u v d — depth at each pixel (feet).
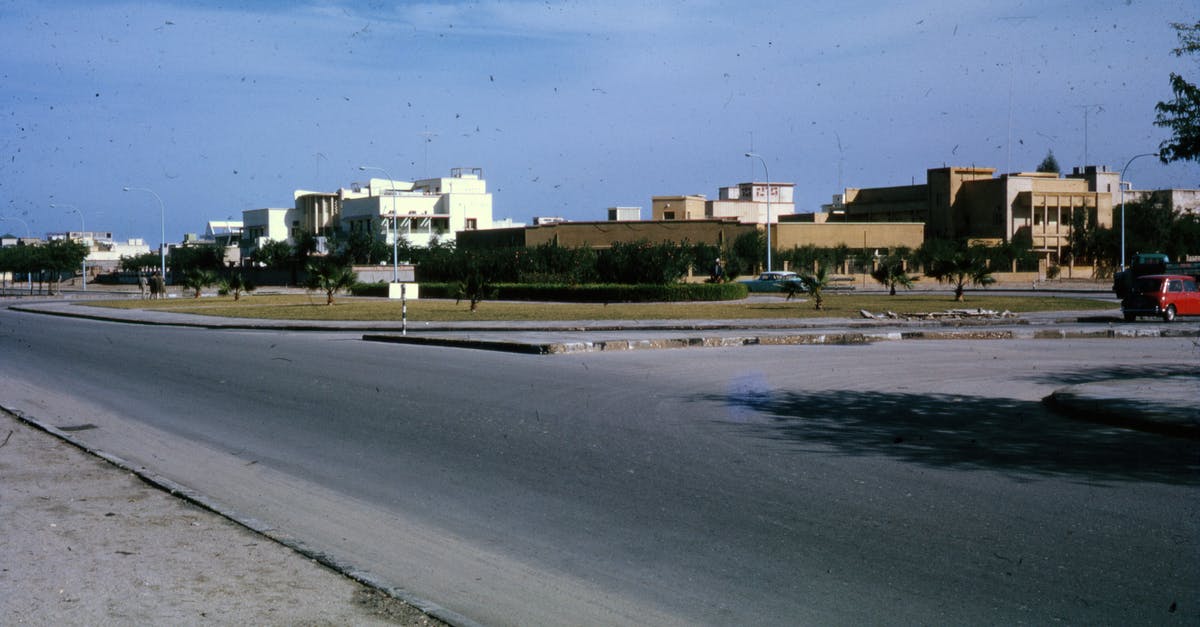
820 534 22.18
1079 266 273.95
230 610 16.55
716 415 39.34
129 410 41.86
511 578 19.48
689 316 108.99
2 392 48.01
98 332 94.32
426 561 20.59
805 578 19.22
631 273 175.01
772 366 58.54
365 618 16.26
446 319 105.50
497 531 22.84
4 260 341.41
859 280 230.89
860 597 18.12
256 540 20.88
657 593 18.53
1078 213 289.94
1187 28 39.50
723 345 75.77
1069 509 24.21
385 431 36.19
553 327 92.27
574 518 23.86
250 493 26.71
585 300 160.97
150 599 17.03
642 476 28.30
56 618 16.08
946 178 305.94
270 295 207.10
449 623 16.08
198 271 197.06
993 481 27.37
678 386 48.73
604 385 49.11
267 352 68.90
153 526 21.86
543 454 31.65
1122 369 57.57
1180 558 20.22
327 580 18.24
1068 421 38.06
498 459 30.94
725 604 17.89
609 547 21.47
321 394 46.24
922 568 19.72
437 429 36.47
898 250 254.47
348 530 22.99
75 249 288.92
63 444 32.19
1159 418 36.22
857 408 41.32
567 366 58.44
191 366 59.52
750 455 31.19
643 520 23.58
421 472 29.22
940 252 237.04
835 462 30.07
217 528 21.83
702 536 22.17
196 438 35.12
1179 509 24.21
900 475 28.19
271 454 32.14
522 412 40.29
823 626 16.75
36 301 187.21
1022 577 19.11
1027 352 69.05
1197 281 122.21
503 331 90.22
